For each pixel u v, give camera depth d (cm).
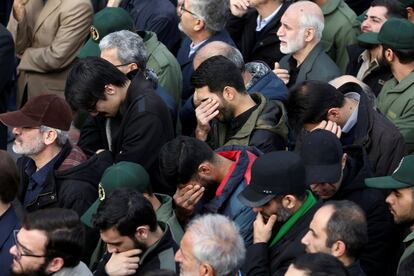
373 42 1234
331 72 1240
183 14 1314
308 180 931
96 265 988
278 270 881
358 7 1562
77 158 1062
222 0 1304
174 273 777
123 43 1154
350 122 1058
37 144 1041
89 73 1072
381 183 952
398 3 1330
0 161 970
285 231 890
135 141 1068
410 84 1170
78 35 1509
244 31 1420
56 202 1025
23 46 1559
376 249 971
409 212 951
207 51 1155
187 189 964
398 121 1166
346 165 975
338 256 833
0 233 966
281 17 1340
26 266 861
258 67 1153
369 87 1184
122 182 946
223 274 802
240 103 1053
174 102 1189
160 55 1279
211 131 1089
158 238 894
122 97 1091
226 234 808
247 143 1045
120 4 1498
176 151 955
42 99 1055
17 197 1027
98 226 877
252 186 894
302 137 1003
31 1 1545
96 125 1160
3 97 1414
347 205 843
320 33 1257
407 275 845
